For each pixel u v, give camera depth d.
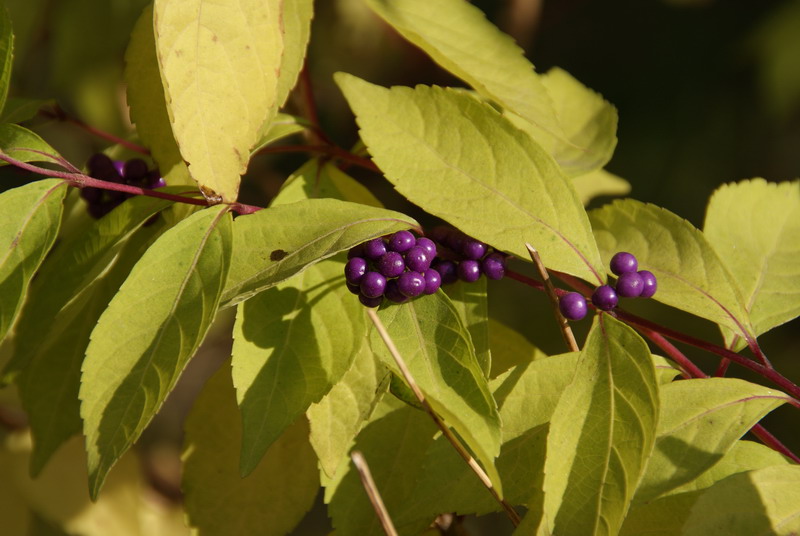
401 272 0.34
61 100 0.51
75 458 0.43
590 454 0.33
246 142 0.35
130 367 0.33
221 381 0.38
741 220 0.38
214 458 0.38
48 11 0.47
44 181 0.34
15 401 0.43
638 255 0.36
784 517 0.33
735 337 0.36
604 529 0.33
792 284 0.37
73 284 0.36
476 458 0.35
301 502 0.38
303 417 0.38
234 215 0.37
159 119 0.36
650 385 0.33
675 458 0.34
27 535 0.42
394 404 0.36
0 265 0.34
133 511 0.43
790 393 0.35
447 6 0.37
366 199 0.37
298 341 0.34
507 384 0.35
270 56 0.35
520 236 0.35
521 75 0.36
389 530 0.33
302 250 0.34
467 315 0.35
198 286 0.33
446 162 0.35
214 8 0.34
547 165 0.35
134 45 0.36
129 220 0.35
